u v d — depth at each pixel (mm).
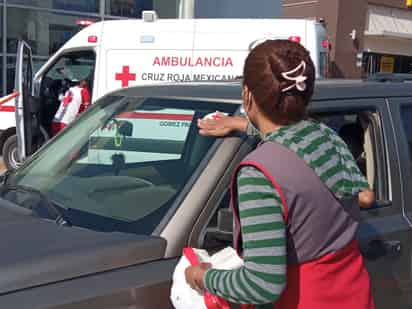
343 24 16906
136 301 2096
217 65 8250
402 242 2943
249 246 1731
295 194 1759
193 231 2320
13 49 14875
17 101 8234
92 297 2010
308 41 8102
